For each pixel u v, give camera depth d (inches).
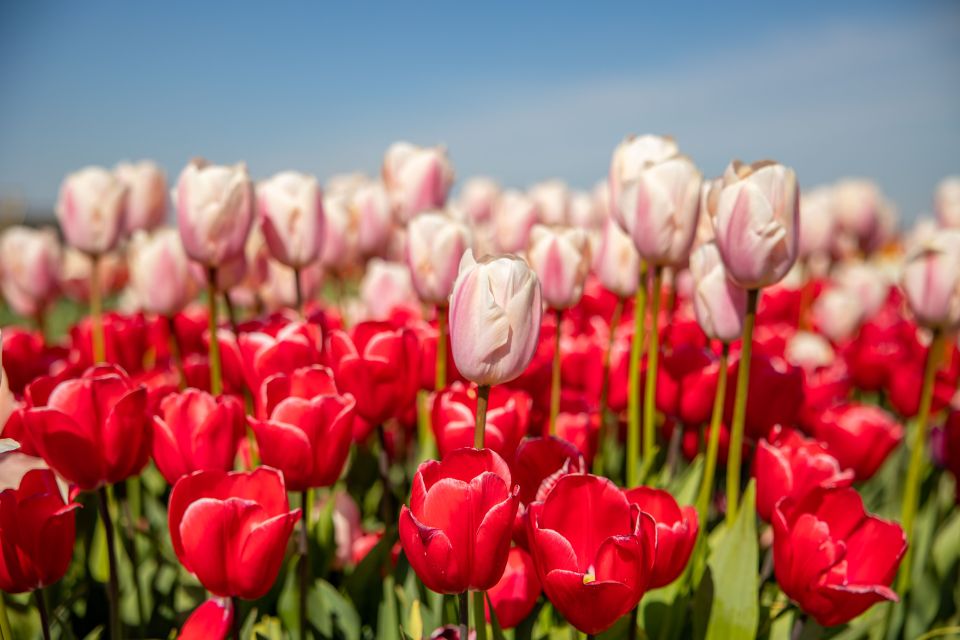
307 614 25.2
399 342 24.3
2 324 85.9
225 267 32.8
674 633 24.6
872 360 42.4
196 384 30.0
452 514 17.2
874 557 21.3
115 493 29.8
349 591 27.1
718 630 23.2
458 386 24.7
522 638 23.5
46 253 53.0
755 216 22.0
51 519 19.5
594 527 18.7
